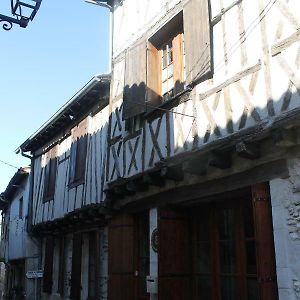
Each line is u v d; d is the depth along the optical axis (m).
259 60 4.94
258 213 4.62
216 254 5.91
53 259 11.00
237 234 5.61
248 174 4.92
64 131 11.22
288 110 4.47
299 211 4.25
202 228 6.26
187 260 6.29
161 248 6.08
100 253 8.27
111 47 8.62
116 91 8.21
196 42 5.95
